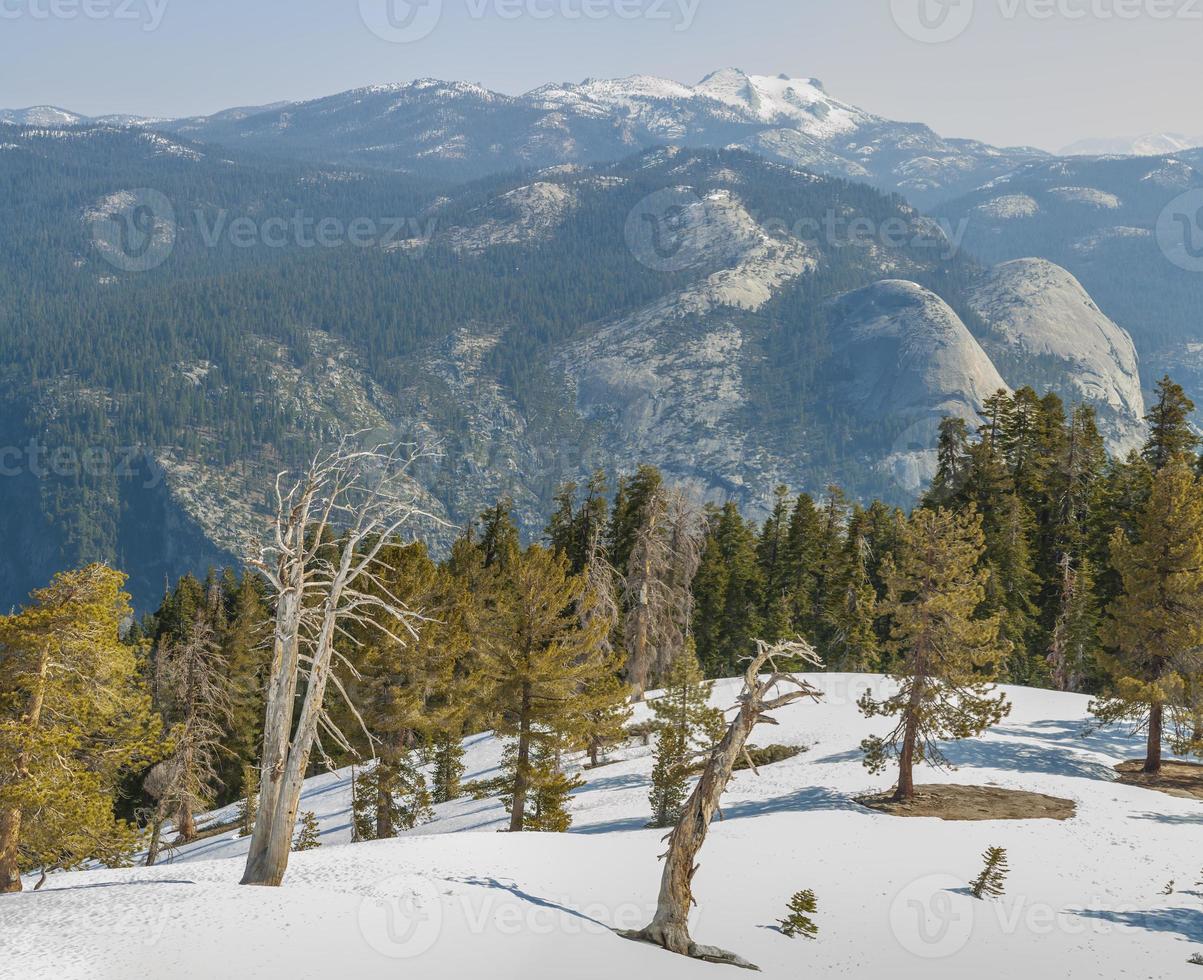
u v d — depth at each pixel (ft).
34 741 99.40
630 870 99.55
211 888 74.23
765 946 79.56
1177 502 146.41
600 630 146.20
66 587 105.50
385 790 146.10
